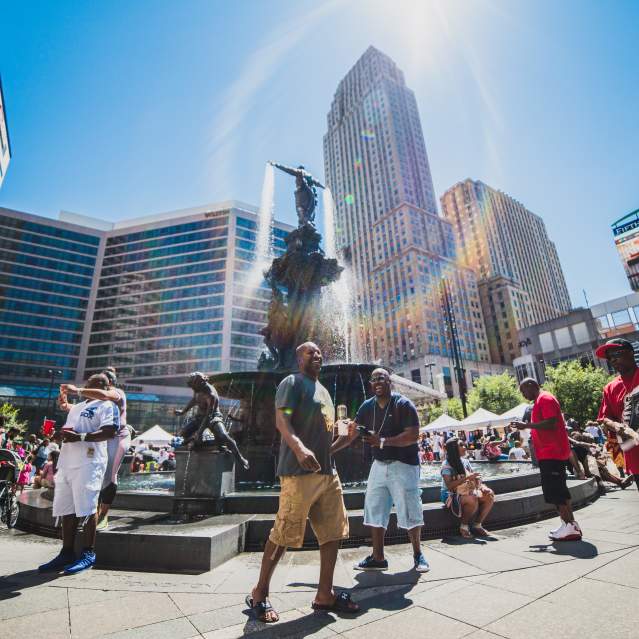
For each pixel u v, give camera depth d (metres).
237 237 81.31
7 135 36.34
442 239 90.44
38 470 11.17
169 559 3.19
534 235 128.62
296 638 1.98
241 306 77.50
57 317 78.44
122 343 78.44
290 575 3.05
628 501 5.91
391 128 98.31
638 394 2.76
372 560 3.17
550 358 65.88
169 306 79.38
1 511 5.27
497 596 2.41
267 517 4.12
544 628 1.93
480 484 4.29
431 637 1.91
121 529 3.53
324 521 2.43
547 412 3.92
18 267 77.88
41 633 2.06
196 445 4.73
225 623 2.19
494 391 48.59
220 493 4.52
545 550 3.42
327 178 121.69
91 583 2.86
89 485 3.29
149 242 84.94
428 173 101.62
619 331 59.59
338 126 119.81
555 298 124.88
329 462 2.50
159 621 2.21
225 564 3.33
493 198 116.69
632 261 49.28
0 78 31.50
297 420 2.49
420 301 76.50
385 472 3.25
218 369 72.69
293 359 9.14
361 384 7.87
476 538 4.04
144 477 9.83
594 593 2.34
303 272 9.48
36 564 3.38
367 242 97.75
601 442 13.79
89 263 83.81
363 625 2.10
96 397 3.63
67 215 90.06
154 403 62.88
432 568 3.08
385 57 110.31
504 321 91.94
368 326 88.31
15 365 73.31
